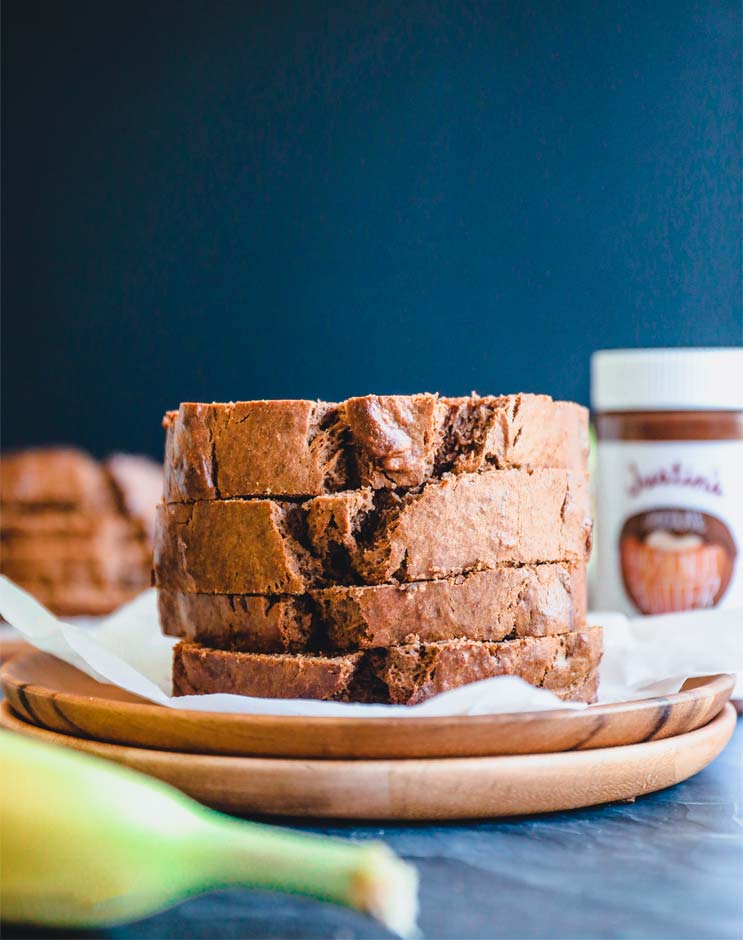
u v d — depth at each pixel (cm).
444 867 37
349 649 45
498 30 111
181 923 34
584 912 35
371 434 44
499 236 112
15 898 33
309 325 123
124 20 131
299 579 45
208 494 46
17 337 140
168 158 130
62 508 96
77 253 136
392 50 116
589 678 47
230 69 125
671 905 35
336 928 34
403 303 118
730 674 47
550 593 46
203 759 40
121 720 41
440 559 44
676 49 103
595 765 41
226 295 128
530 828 40
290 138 122
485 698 41
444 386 116
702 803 42
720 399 55
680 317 104
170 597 48
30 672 49
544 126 109
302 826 40
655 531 56
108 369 137
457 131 114
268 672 44
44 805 33
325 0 119
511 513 45
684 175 103
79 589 94
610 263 107
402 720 40
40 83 135
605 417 57
